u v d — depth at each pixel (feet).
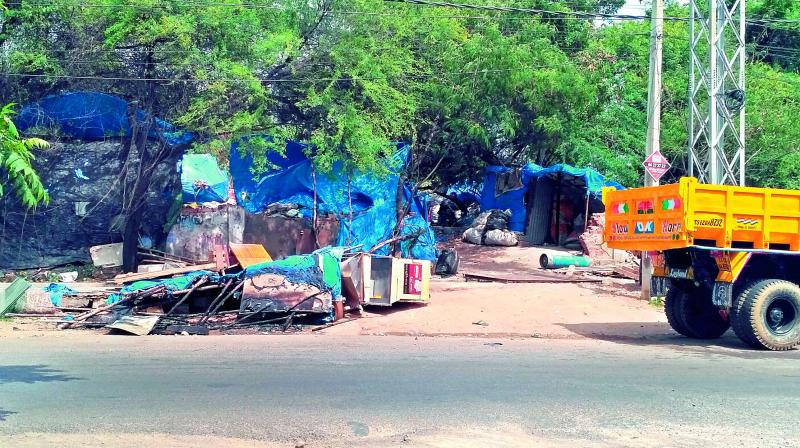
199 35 63.00
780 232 42.27
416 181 79.61
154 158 67.56
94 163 69.51
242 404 26.55
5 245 68.90
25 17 63.21
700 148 89.25
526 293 58.95
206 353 37.40
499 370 33.68
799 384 31.71
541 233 91.56
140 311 48.60
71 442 21.91
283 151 64.34
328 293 48.01
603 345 42.88
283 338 43.65
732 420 25.55
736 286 42.88
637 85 96.68
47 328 45.93
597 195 83.30
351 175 66.44
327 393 28.40
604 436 23.45
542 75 80.79
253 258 52.01
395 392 28.73
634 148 94.12
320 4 65.98
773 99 91.56
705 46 94.17
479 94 81.51
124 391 28.50
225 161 79.10
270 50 62.95
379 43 67.56
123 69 65.36
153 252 68.95
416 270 53.06
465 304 54.39
